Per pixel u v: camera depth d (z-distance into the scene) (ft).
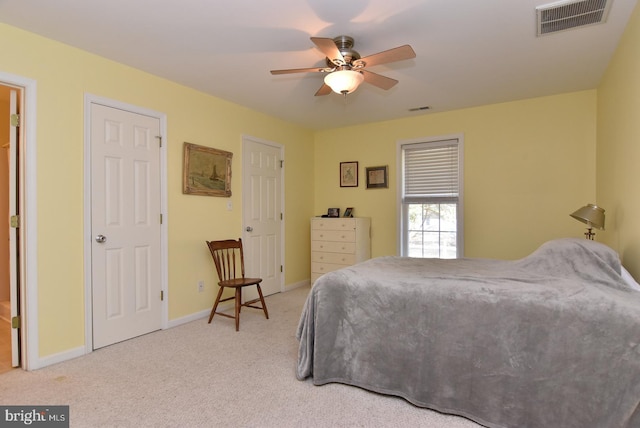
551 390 5.36
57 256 8.23
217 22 7.49
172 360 8.31
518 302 5.77
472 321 6.05
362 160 16.38
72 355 8.41
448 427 5.77
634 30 6.99
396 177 15.46
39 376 7.47
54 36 8.05
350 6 6.91
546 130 12.50
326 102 13.02
